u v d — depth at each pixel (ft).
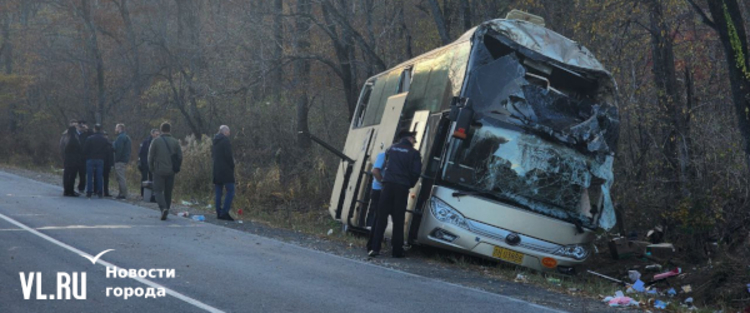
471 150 37.04
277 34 76.48
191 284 27.50
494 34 37.55
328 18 75.51
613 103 38.24
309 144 80.18
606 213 37.29
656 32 49.26
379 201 38.55
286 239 44.75
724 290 35.01
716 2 36.04
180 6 107.55
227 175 55.06
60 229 41.47
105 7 128.16
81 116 139.23
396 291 28.32
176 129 116.88
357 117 56.85
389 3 83.35
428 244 37.55
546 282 33.58
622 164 50.72
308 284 28.73
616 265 43.52
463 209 36.58
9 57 152.25
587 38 55.21
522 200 36.94
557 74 38.34
